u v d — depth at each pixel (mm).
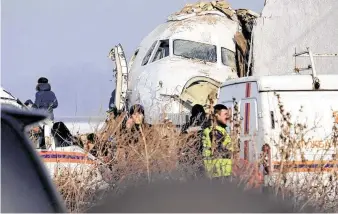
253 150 35469
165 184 25391
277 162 33469
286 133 34188
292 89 35312
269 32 65062
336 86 35469
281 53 64562
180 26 68375
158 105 58344
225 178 29469
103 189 29031
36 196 12086
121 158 30453
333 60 61625
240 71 67062
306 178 31141
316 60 62344
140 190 23781
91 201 28172
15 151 12195
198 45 67062
